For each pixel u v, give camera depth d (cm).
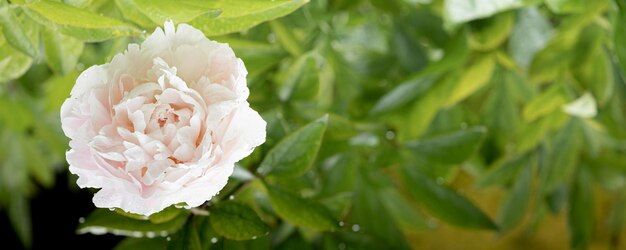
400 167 132
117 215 109
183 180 94
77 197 216
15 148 166
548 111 132
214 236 108
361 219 132
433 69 131
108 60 110
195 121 94
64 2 102
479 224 130
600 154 147
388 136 135
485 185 140
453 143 127
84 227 109
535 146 140
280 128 116
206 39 97
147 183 94
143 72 97
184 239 107
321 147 123
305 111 123
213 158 94
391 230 132
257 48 117
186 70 97
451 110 141
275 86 130
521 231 211
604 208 209
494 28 132
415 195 131
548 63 129
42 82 149
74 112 95
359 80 146
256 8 100
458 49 132
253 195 118
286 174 110
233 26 102
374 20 147
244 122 95
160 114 95
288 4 101
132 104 94
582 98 123
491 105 141
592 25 127
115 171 94
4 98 147
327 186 130
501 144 141
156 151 94
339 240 127
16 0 101
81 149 95
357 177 132
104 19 100
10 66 106
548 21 137
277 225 127
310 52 121
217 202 107
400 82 136
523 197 140
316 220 111
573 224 147
